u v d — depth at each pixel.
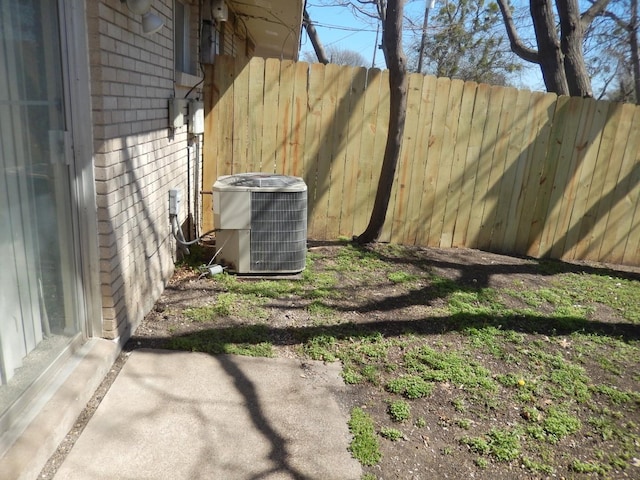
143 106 3.45
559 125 6.00
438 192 6.06
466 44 21.00
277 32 8.47
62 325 2.70
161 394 2.82
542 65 7.74
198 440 2.48
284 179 4.75
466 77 21.31
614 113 6.02
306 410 2.82
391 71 5.26
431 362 3.43
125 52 3.02
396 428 2.74
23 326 2.31
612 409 3.14
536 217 6.29
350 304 4.27
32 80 2.30
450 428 2.79
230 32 7.32
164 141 4.08
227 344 3.43
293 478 2.30
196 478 2.24
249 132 5.66
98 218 2.85
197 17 5.16
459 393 3.12
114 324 3.05
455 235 6.26
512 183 6.14
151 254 3.82
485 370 3.40
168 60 4.08
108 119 2.77
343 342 3.63
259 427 2.63
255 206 4.52
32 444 2.12
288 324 3.81
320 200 5.93
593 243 6.45
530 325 4.21
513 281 5.27
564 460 2.63
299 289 4.48
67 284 2.73
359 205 6.00
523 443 2.72
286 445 2.52
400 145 5.51
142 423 2.56
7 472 1.94
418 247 6.12
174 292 4.22
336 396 2.99
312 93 5.61
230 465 2.34
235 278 4.62
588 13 7.88
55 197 2.56
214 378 3.04
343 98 5.66
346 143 5.79
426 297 4.55
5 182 2.13
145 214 3.62
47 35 2.41
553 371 3.50
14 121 2.18
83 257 2.87
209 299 4.11
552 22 7.51
